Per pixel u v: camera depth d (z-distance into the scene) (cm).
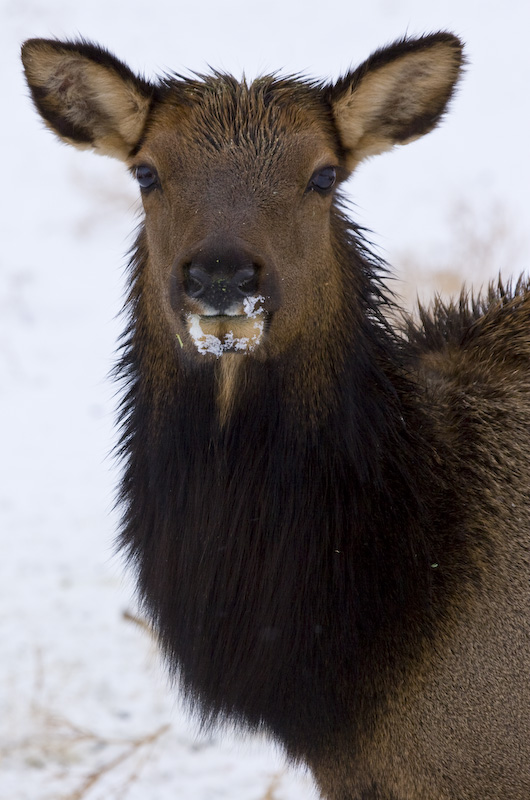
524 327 1091
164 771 1399
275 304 915
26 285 3422
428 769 980
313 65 4691
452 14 5597
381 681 968
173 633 1026
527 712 959
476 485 1013
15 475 2333
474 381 1070
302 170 969
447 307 1188
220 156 957
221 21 5528
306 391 974
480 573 982
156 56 4931
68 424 2606
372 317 1059
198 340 903
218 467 976
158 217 991
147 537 1034
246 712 1001
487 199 3459
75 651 1642
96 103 1053
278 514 973
